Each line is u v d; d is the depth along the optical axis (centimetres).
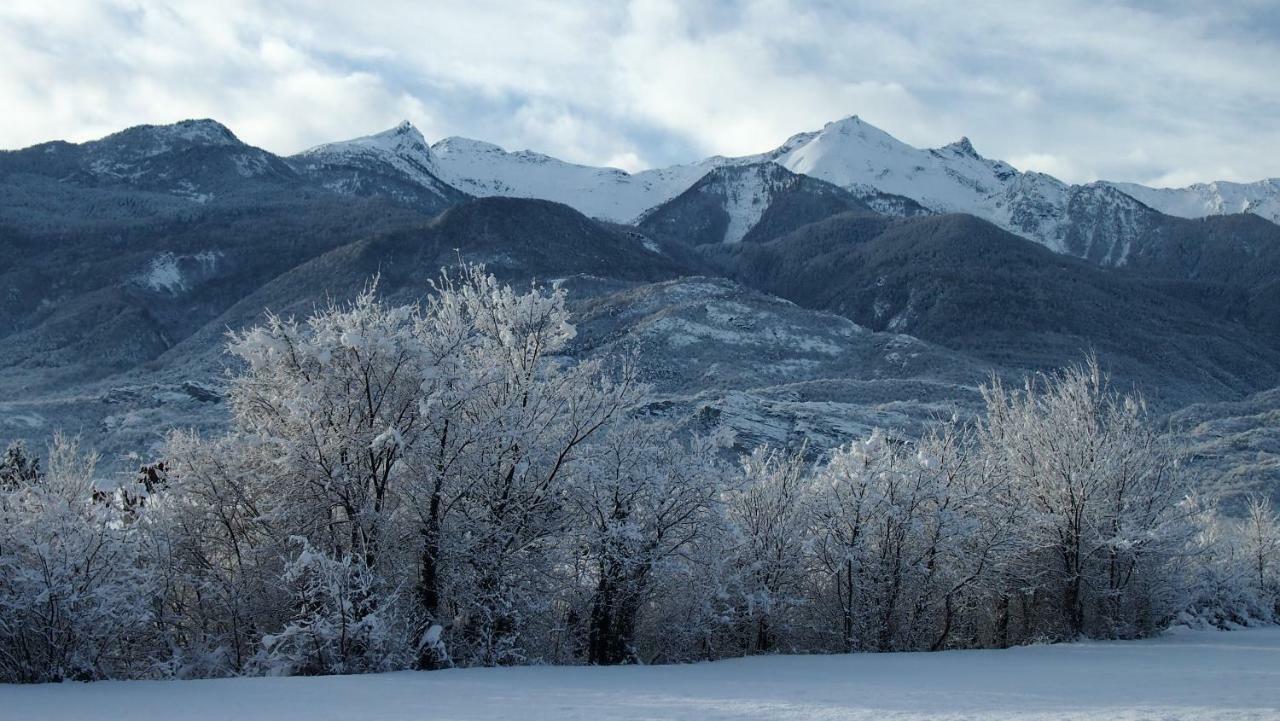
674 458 1859
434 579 1747
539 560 1794
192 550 1791
